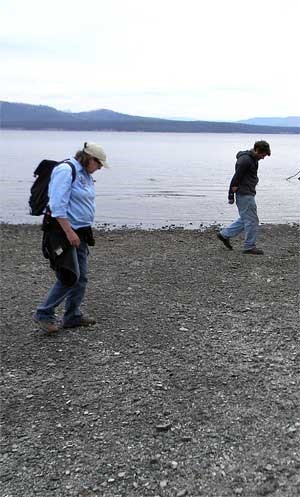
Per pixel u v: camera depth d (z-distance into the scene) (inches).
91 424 150.9
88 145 206.1
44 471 129.8
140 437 144.2
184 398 165.9
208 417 154.1
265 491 121.4
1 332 224.8
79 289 221.6
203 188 1242.0
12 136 7342.5
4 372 185.6
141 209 886.4
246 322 239.9
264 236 544.7
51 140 5438.0
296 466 130.3
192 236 541.0
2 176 1448.1
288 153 3905.0
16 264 371.2
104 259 390.9
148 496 120.5
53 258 202.7
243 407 159.8
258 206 930.1
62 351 204.1
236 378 180.1
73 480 126.3
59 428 149.0
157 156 2901.1
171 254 414.3
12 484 124.9
